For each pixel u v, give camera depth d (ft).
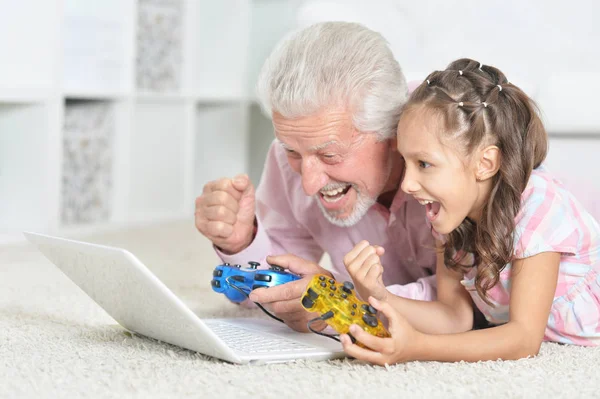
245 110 13.30
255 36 13.69
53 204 9.78
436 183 4.29
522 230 4.38
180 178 12.12
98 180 10.77
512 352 4.29
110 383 3.79
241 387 3.76
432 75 4.46
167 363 4.15
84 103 10.71
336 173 4.77
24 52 9.45
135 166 11.48
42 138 9.66
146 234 10.30
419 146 4.29
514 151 4.36
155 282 3.81
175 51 11.90
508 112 4.36
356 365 4.12
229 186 5.18
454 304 4.91
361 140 4.71
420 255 5.52
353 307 4.08
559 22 10.80
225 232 5.18
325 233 5.72
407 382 3.85
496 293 4.62
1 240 9.12
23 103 9.69
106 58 10.64
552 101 8.50
